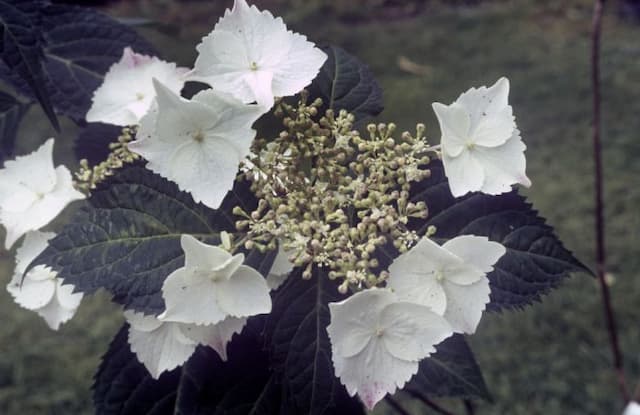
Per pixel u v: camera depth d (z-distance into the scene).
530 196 1.38
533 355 1.10
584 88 1.66
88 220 0.26
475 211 0.28
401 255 0.25
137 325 0.28
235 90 0.26
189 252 0.24
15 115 0.38
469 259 0.25
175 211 0.27
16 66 0.31
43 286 0.30
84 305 1.19
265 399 0.30
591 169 1.43
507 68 1.76
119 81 0.32
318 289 0.27
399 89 1.68
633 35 1.88
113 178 0.27
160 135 0.24
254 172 0.27
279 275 0.27
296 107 0.30
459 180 0.26
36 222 0.30
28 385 1.07
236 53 0.26
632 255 1.26
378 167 0.27
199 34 1.86
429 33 1.94
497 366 1.08
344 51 0.33
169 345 0.28
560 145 1.50
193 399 0.30
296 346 0.26
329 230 0.27
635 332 1.13
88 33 0.38
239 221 0.27
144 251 0.26
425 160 0.27
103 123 0.35
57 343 1.13
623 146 1.49
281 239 0.27
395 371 0.24
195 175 0.24
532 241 0.28
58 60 0.37
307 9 2.06
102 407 0.29
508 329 1.13
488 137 0.27
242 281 0.25
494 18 2.00
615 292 1.20
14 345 1.13
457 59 1.81
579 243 1.28
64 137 1.46
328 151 0.27
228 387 0.30
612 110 1.59
